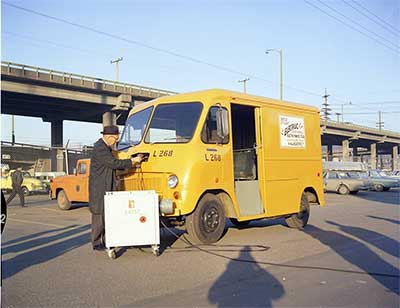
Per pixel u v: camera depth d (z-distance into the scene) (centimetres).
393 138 8919
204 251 856
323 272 695
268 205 1052
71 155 4144
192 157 884
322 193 1244
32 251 880
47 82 3956
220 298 568
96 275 684
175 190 872
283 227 1198
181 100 954
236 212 959
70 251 873
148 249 874
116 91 4488
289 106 1149
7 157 4525
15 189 1997
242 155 1123
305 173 1182
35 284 637
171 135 925
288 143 1133
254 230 1139
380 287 615
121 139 1019
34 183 3006
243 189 1004
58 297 577
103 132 827
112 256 789
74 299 568
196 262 765
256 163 1086
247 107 1064
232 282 641
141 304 547
